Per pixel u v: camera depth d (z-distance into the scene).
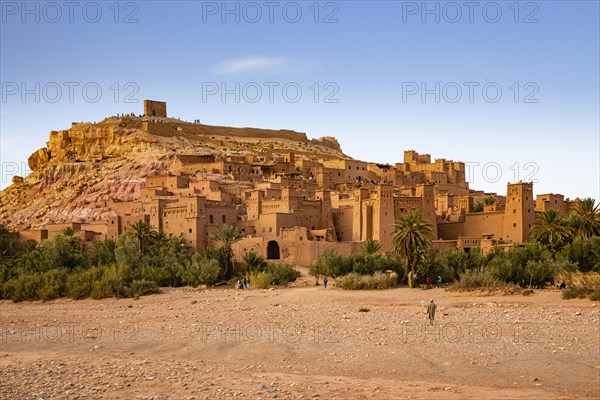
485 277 74.44
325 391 34.06
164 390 35.31
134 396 34.38
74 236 117.75
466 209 123.31
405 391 33.53
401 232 85.31
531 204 109.81
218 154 180.25
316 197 126.75
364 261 90.56
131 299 82.56
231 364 41.41
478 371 36.97
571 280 75.25
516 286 73.19
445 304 66.12
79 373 39.84
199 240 115.12
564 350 41.56
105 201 156.50
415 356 41.09
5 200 183.88
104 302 81.50
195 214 115.88
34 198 178.75
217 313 66.00
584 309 59.12
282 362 41.34
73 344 50.84
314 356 42.44
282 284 92.88
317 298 73.94
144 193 147.38
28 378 38.88
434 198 125.94
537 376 35.62
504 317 56.28
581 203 96.75
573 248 85.88
